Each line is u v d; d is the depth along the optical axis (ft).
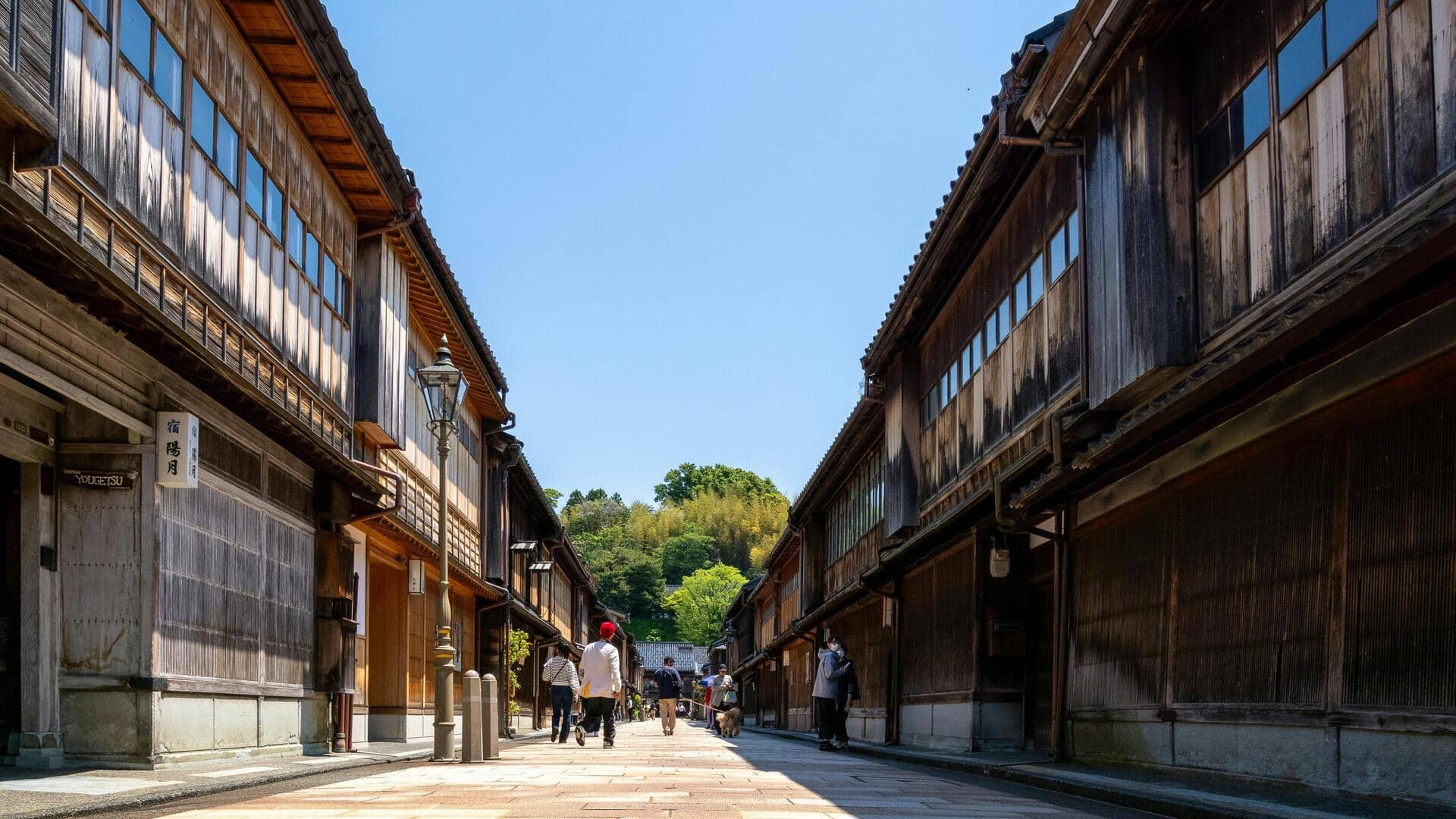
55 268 28.02
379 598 71.10
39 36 27.48
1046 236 50.55
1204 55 36.50
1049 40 45.42
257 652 44.60
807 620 119.24
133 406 35.14
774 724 172.24
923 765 53.16
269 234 47.03
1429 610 23.15
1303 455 28.04
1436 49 25.18
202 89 40.14
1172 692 35.04
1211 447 32.14
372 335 60.03
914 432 78.64
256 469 44.42
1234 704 30.89
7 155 27.84
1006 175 54.03
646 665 393.70
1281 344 25.54
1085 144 43.42
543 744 81.10
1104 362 40.83
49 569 34.99
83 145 31.48
